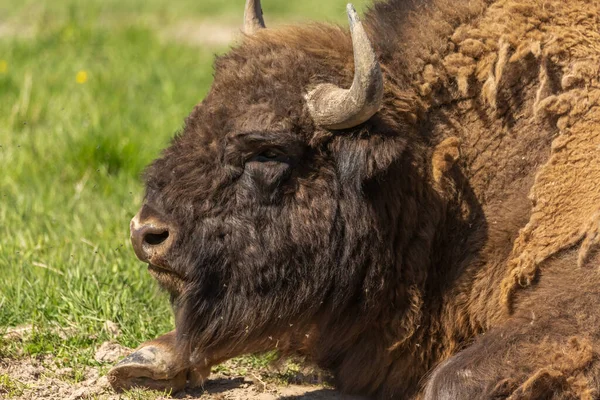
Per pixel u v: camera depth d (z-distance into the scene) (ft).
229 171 51.03
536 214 50.78
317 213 51.26
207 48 175.22
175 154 51.96
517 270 50.44
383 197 52.01
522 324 48.03
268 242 51.39
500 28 53.01
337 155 50.85
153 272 53.52
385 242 52.34
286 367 60.59
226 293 52.26
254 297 52.11
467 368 46.75
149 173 52.95
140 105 120.06
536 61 52.54
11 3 200.13
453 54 53.11
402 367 54.03
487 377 45.98
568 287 48.37
